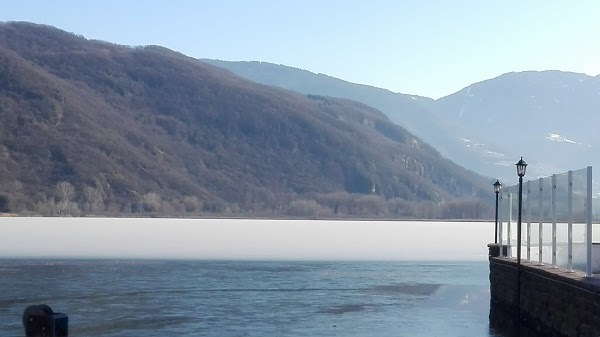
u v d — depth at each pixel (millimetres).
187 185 155125
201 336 23875
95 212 128500
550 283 20672
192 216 139250
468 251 66188
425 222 140500
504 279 27344
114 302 30750
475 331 25250
